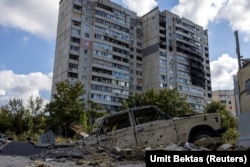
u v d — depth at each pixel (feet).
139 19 281.54
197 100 266.77
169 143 27.09
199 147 25.30
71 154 26.04
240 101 43.11
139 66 266.16
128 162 22.67
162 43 260.62
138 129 29.04
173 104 146.20
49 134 35.53
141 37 276.41
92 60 221.87
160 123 28.96
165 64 256.52
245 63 43.96
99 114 149.07
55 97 127.95
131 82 254.68
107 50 232.32
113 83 226.38
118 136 29.12
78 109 124.77
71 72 210.79
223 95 419.33
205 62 294.05
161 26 266.36
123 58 241.14
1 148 28.89
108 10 243.60
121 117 30.48
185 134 28.14
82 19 227.61
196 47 286.05
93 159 24.35
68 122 122.62
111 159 24.12
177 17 280.92
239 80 43.52
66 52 217.36
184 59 270.87
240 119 34.78
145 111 30.60
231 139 50.57
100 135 29.73
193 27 290.35
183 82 262.06
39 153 27.63
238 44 47.80
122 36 246.88
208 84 290.35
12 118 117.50
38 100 123.85
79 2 230.48
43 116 124.98
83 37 223.71
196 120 28.63
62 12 241.35
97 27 233.14
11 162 20.92
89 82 215.72
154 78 252.83
